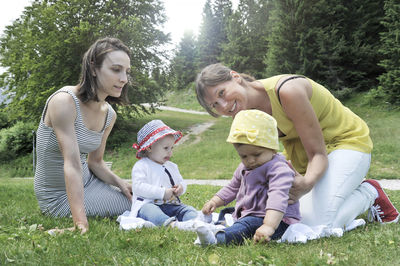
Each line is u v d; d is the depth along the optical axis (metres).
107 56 3.57
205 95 3.50
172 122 32.53
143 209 3.78
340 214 3.29
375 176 11.95
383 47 26.50
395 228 3.22
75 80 25.72
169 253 2.33
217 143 22.30
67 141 3.48
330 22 29.33
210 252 2.50
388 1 24.59
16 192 7.46
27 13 25.70
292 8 29.45
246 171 3.27
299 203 3.46
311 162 3.41
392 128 18.95
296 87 3.37
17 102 26.48
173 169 4.26
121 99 4.13
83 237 2.63
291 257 2.32
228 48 43.41
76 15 26.33
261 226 2.88
